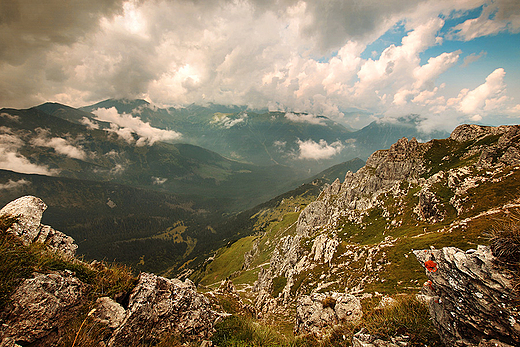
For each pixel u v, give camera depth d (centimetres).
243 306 3059
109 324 957
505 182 7925
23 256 890
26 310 770
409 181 14662
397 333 965
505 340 661
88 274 1088
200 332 1369
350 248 8388
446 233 6444
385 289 4916
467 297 761
